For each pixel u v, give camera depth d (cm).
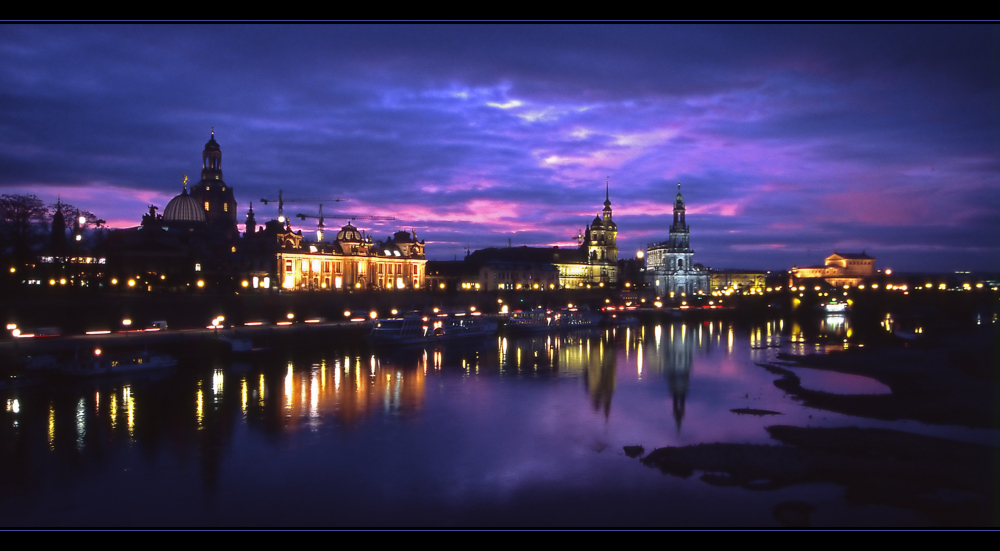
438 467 5216
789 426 6128
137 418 6656
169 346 10225
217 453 5578
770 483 4675
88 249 15762
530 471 5094
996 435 5800
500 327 16338
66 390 7875
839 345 13162
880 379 8675
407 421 6650
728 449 5369
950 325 17812
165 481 4922
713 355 11844
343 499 4584
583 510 4334
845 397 7438
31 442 5838
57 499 4578
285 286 18012
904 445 5425
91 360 8788
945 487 4547
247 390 8112
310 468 5206
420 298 18312
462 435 6119
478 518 4256
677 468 5025
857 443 5506
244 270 17750
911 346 12469
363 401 7581
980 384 8094
